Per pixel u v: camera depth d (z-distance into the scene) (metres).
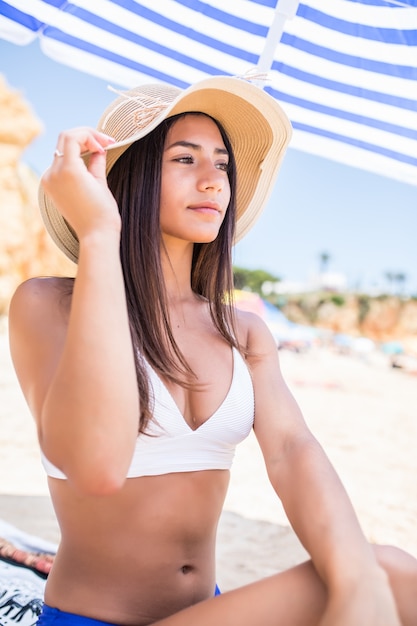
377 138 3.24
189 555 1.63
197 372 1.73
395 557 1.38
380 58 2.95
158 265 1.75
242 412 1.73
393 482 6.86
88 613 1.54
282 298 59.94
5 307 28.03
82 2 2.79
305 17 2.86
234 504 5.36
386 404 14.44
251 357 1.94
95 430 1.25
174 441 1.59
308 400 13.89
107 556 1.56
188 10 2.85
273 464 1.68
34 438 7.52
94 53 3.01
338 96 3.15
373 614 1.22
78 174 1.42
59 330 1.56
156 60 3.07
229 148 1.97
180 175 1.80
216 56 3.08
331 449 8.56
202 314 1.94
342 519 1.40
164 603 1.58
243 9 2.84
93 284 1.33
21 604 2.63
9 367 13.80
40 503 4.90
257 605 1.31
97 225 1.40
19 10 2.80
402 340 55.19
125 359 1.30
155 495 1.57
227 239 1.99
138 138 1.65
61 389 1.28
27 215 30.28
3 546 3.26
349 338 35.12
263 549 4.27
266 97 1.92
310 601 1.30
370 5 2.75
